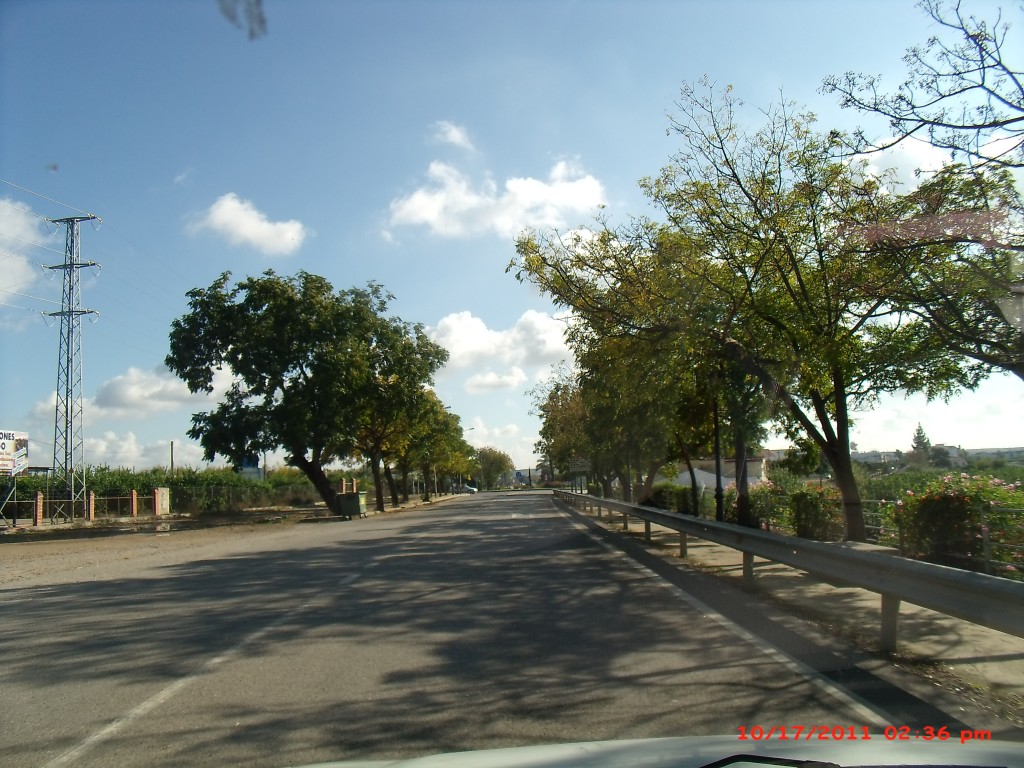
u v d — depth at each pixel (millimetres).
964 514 13023
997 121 8859
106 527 38250
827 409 16141
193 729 5938
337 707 6371
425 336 49438
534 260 15469
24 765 5293
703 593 11727
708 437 23406
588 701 6383
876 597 11086
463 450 96125
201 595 12547
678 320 14258
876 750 3949
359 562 16812
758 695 6465
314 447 42344
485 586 12781
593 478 51875
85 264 48969
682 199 14078
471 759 4188
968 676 6973
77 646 8938
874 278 10570
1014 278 9109
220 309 40875
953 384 14273
